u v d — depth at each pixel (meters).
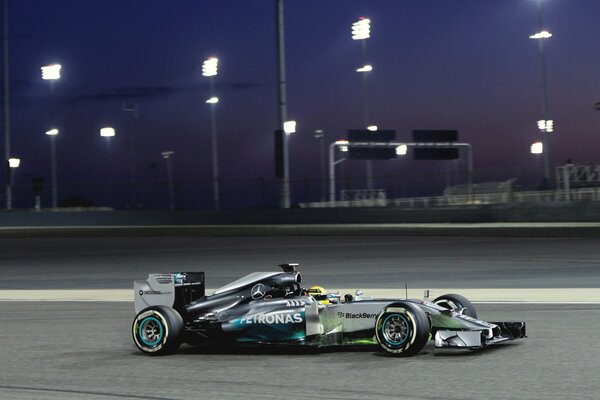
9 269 31.59
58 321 17.30
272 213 51.44
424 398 9.15
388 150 74.69
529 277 23.06
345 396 9.40
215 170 71.94
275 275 12.91
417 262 28.19
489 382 9.85
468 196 52.12
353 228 44.03
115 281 25.95
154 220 55.84
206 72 71.69
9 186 62.94
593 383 9.66
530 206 44.84
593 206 43.12
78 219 57.31
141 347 12.77
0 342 14.67
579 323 14.62
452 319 11.66
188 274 13.38
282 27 47.22
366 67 72.50
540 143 75.88
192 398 9.59
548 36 63.34
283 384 10.20
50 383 10.81
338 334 12.22
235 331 12.52
